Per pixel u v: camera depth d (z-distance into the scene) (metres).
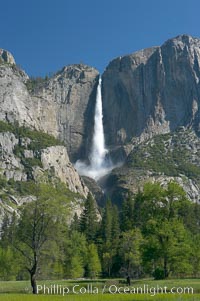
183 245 66.88
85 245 111.56
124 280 65.50
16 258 67.88
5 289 55.38
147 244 67.12
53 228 53.28
